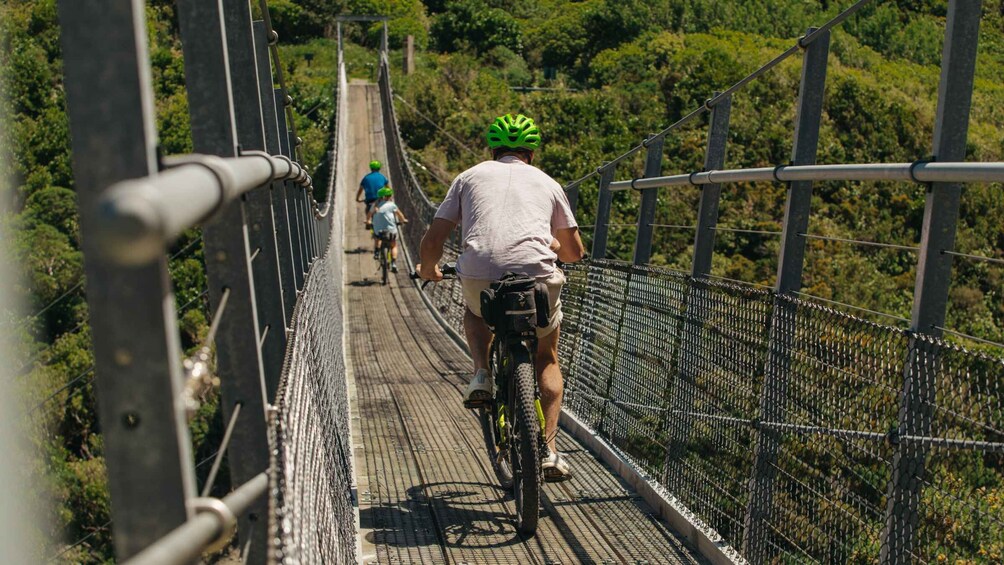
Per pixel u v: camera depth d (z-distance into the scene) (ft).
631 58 168.86
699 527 10.64
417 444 16.01
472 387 11.76
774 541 8.81
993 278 55.47
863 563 7.30
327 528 6.72
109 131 2.71
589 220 106.73
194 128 4.86
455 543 10.93
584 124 144.15
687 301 11.62
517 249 10.93
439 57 205.87
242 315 4.79
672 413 11.87
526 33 210.18
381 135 128.16
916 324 7.04
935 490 6.42
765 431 9.11
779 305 9.02
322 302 13.66
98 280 2.54
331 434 9.41
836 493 7.73
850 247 85.35
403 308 42.24
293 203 11.25
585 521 11.69
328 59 198.59
